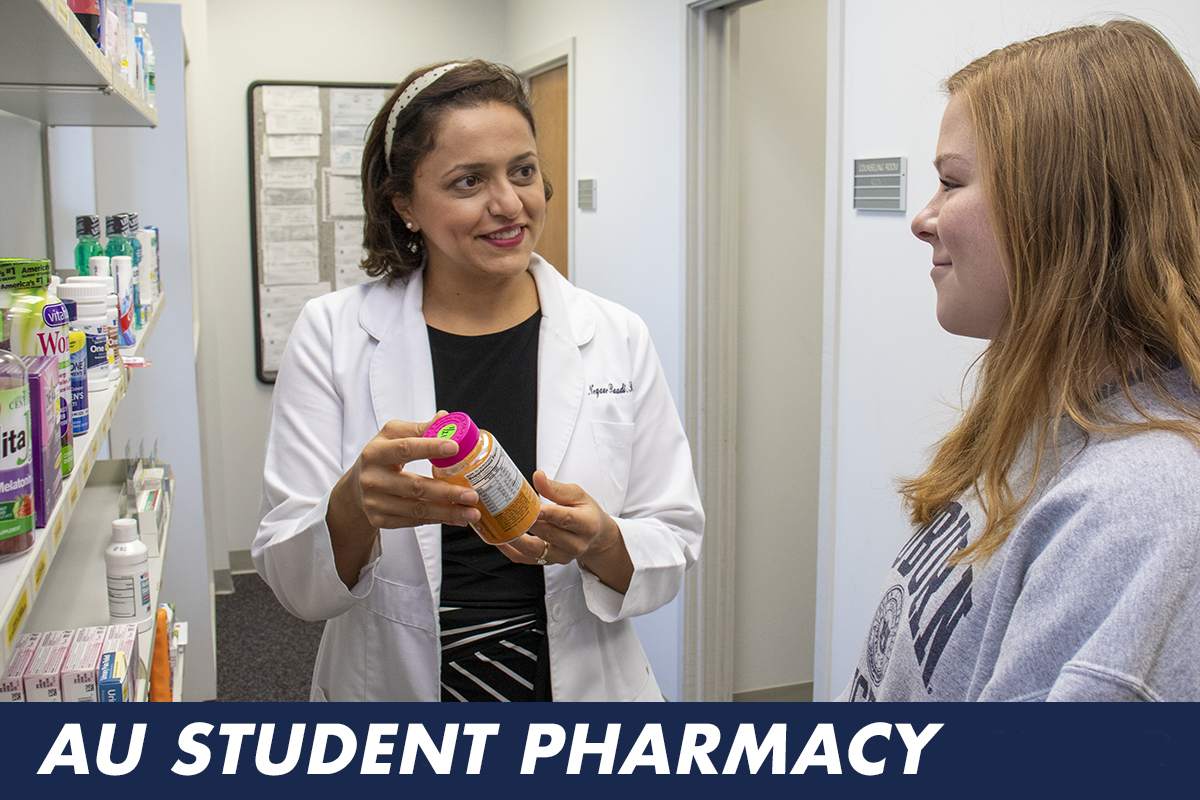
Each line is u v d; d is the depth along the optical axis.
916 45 1.78
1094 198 0.65
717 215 2.79
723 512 2.91
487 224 1.17
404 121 1.18
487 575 1.24
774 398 2.96
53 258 2.33
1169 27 1.31
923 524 0.82
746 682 3.09
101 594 1.58
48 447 0.86
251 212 4.17
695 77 2.73
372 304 1.32
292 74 4.17
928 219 0.79
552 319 1.32
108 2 1.62
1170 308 0.61
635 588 1.19
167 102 2.94
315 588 1.16
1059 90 0.66
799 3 2.82
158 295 2.71
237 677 3.24
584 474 1.28
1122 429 0.61
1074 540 0.59
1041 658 0.59
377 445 1.00
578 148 3.57
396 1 4.27
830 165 2.06
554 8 3.77
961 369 1.71
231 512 4.30
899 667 0.74
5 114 1.84
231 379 4.24
